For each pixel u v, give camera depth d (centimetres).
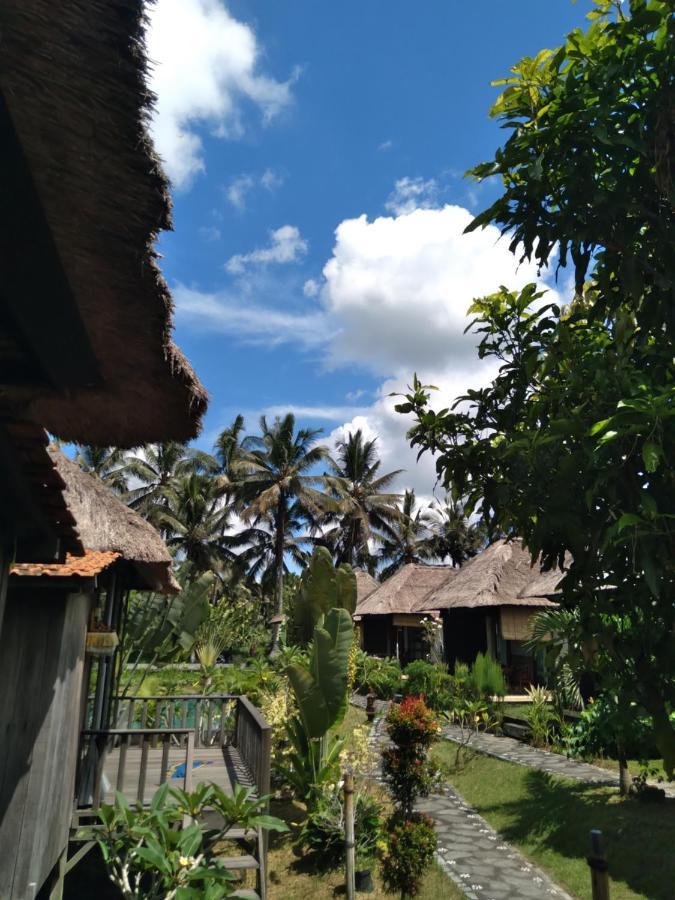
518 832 862
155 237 216
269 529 3800
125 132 182
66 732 573
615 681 203
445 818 945
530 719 1387
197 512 3641
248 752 852
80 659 643
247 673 1764
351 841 677
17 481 313
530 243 230
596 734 1144
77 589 504
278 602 3553
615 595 201
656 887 634
